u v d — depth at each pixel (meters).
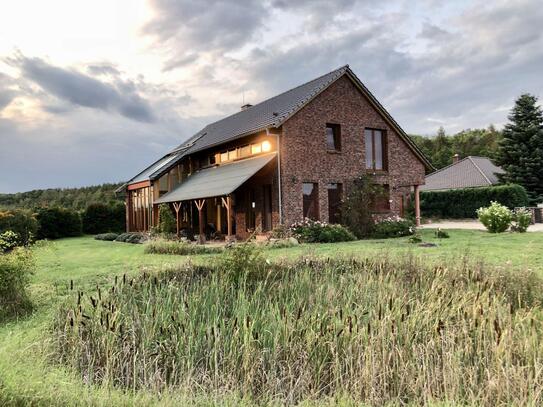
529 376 3.70
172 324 4.73
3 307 6.41
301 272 6.82
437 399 3.69
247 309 5.02
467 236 16.81
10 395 3.21
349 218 19.86
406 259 7.80
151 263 10.20
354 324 4.55
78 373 4.16
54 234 27.91
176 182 26.70
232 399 3.64
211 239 21.59
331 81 20.47
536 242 13.20
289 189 19.39
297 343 4.35
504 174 38.31
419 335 4.46
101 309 5.10
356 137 21.41
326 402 3.73
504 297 5.69
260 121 21.05
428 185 44.62
